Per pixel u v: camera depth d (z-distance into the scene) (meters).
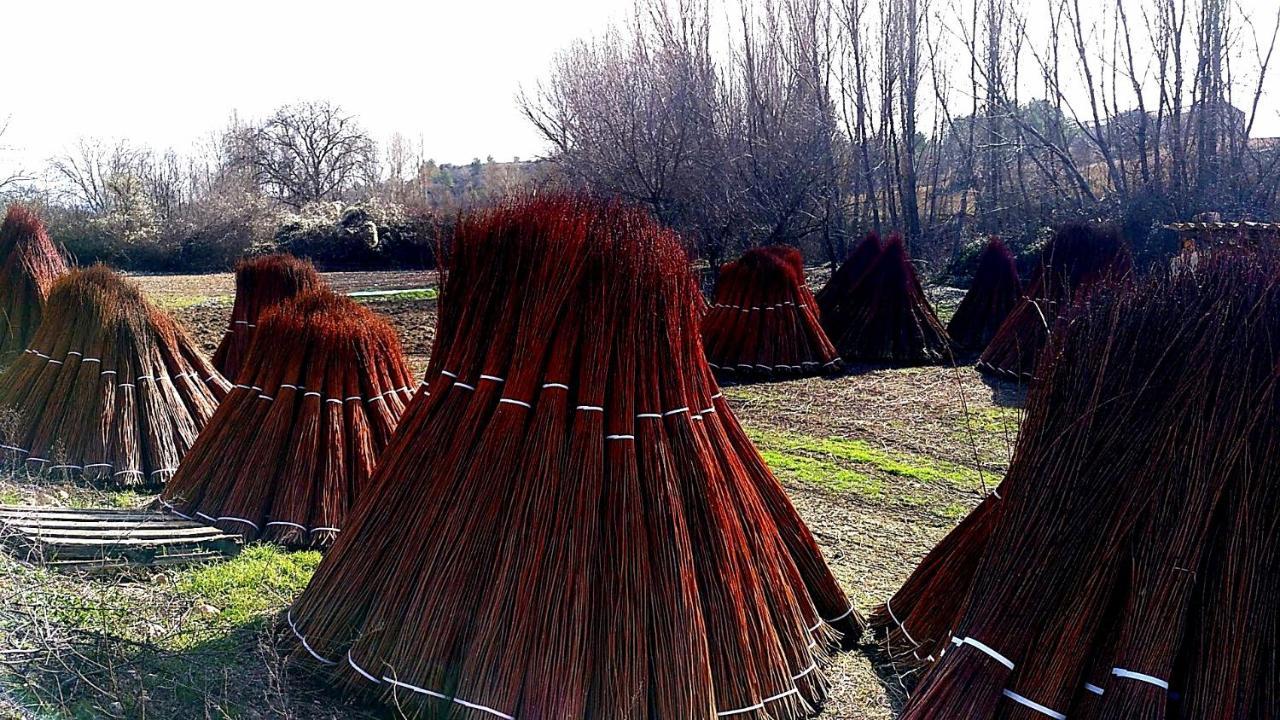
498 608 4.30
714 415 5.10
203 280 29.70
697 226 25.41
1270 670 3.58
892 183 32.53
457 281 5.14
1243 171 24.58
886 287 16.89
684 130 26.34
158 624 5.33
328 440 7.20
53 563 6.01
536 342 4.54
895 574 7.00
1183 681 3.68
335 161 57.47
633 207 4.83
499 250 4.86
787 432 11.77
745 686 4.50
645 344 4.58
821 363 15.73
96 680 4.57
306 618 4.94
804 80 28.88
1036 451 4.11
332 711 4.49
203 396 9.08
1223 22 24.59
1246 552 3.64
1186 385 3.80
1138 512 3.78
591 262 4.58
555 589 4.27
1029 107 31.09
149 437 8.42
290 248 36.06
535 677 4.20
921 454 10.66
